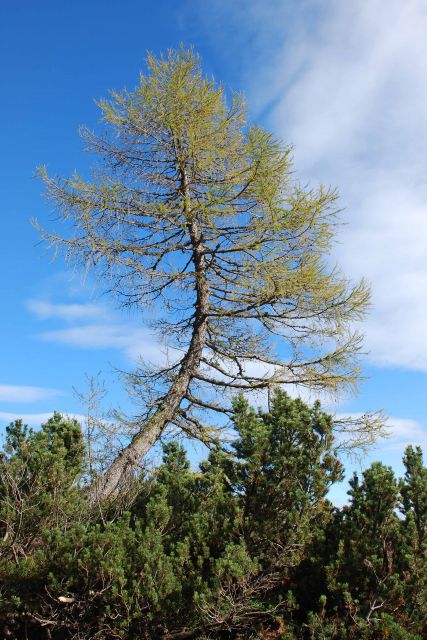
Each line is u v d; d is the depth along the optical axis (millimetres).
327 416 5492
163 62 10500
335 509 6031
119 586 4520
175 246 9992
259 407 6273
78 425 7297
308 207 8328
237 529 5102
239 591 4723
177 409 9648
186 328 10883
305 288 9000
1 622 4707
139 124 10102
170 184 10406
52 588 4598
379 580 4695
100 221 9344
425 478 5598
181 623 4676
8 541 5152
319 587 5121
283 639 4656
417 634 4406
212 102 10086
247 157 9898
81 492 6840
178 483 6242
